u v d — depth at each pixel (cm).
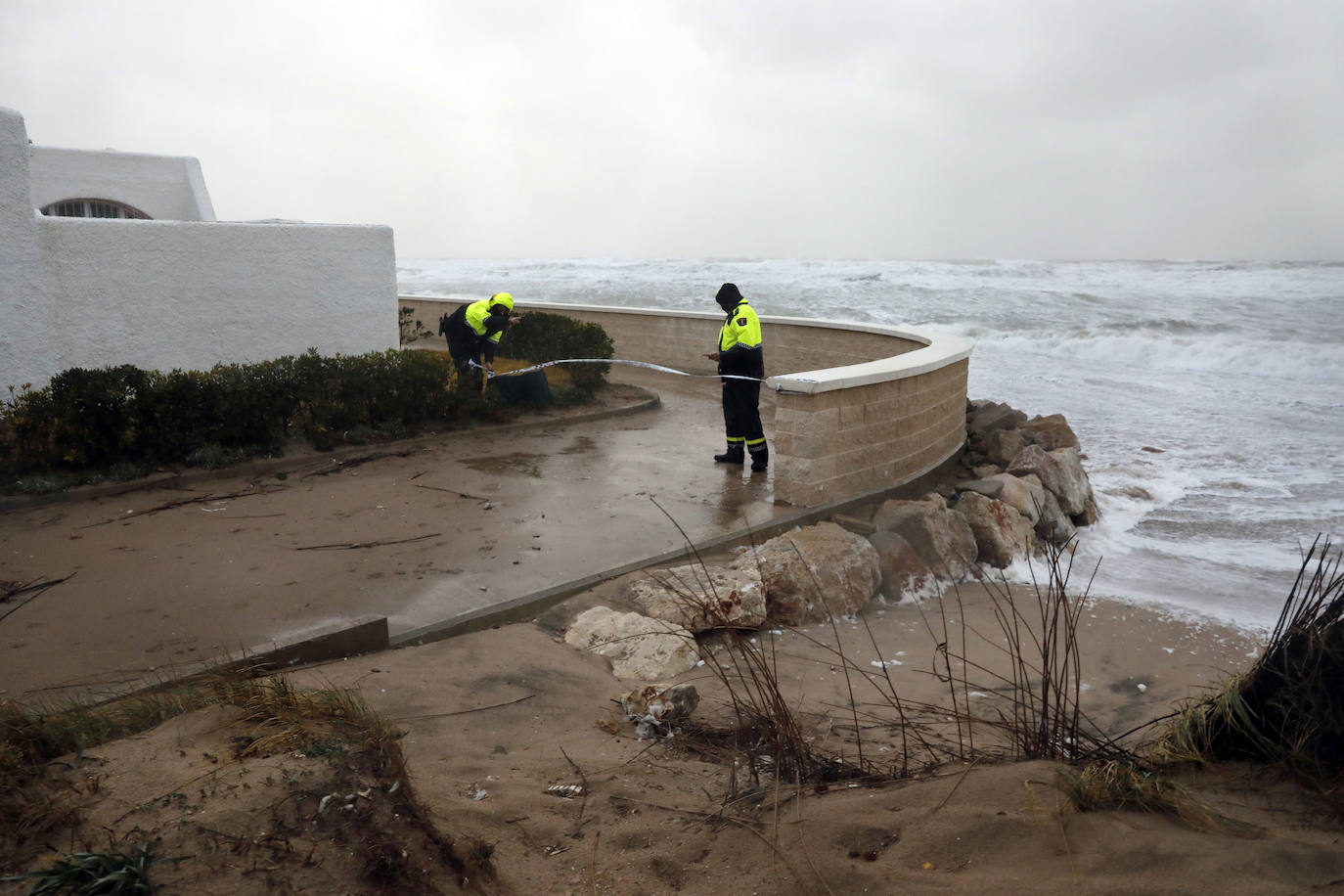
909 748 395
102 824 249
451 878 257
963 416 1184
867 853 274
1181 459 1324
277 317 1135
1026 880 239
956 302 3578
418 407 1039
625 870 284
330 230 1171
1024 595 749
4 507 731
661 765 382
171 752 300
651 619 553
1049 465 1018
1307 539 942
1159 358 2391
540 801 335
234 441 894
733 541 712
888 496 898
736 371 915
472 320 1155
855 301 3669
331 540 682
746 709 420
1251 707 311
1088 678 560
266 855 238
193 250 1052
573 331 1407
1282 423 1588
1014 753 351
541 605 580
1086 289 4038
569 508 784
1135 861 242
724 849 292
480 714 429
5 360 915
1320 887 223
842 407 827
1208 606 735
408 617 540
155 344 1032
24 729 320
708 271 5822
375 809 266
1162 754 323
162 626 517
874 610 673
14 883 224
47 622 519
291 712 337
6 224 902
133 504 762
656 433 1122
